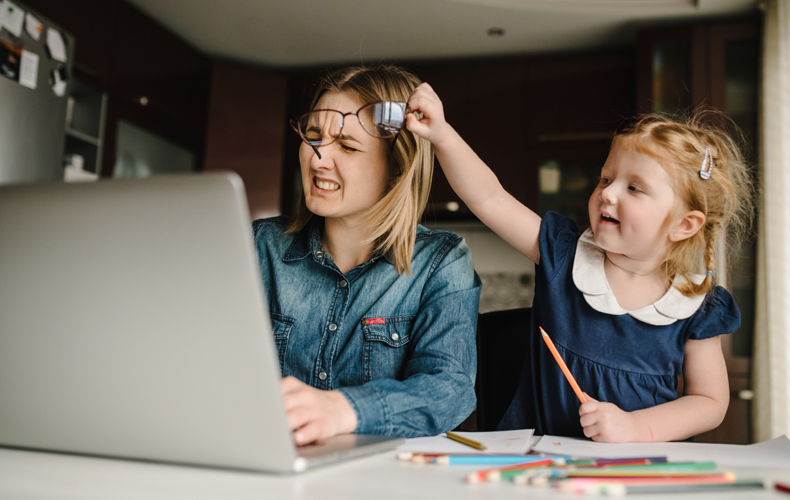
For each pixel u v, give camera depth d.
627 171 0.85
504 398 1.09
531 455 0.54
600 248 0.93
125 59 2.88
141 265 0.43
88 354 0.46
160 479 0.42
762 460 0.56
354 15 3.06
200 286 0.42
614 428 0.70
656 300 0.87
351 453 0.51
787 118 2.54
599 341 0.89
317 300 0.96
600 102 3.23
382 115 0.85
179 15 3.12
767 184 2.56
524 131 3.30
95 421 0.48
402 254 0.94
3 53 2.13
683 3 2.86
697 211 0.83
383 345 0.92
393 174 0.94
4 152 2.15
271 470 0.44
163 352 0.44
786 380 2.38
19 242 0.46
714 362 0.86
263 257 1.03
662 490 0.42
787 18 2.57
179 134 3.27
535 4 2.91
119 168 2.89
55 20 2.45
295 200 3.54
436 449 0.58
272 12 3.06
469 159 0.90
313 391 0.58
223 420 0.44
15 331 0.48
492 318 1.13
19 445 0.52
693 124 1.01
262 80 3.61
